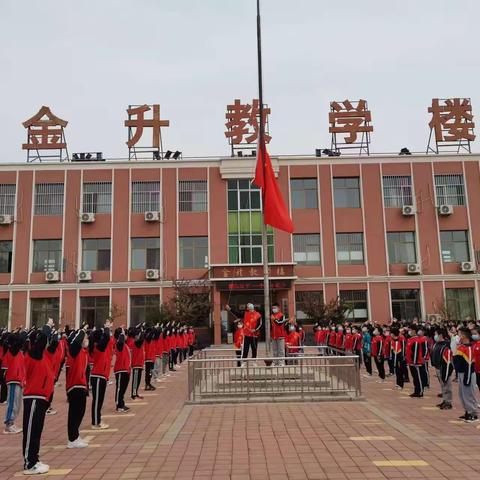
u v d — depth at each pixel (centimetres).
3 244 2898
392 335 1404
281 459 642
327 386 1107
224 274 2639
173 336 1845
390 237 2922
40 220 2902
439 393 1203
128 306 2833
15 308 2825
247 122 3003
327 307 2619
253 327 1386
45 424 916
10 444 763
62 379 1666
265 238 1359
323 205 2920
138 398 1199
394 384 1397
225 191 2941
